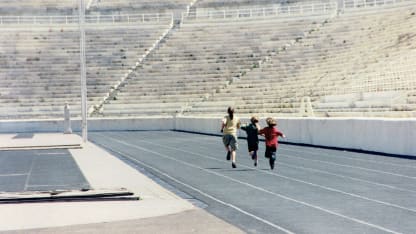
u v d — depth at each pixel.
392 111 34.34
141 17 75.88
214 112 56.34
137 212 12.07
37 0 78.69
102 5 77.44
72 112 60.91
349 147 28.91
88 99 62.44
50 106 61.31
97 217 11.50
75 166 22.05
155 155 27.39
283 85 56.16
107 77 65.31
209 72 64.31
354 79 46.53
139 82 64.19
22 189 15.88
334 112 40.50
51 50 69.12
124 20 75.38
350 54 55.31
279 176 18.52
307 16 68.19
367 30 59.03
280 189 15.63
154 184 16.50
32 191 14.82
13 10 76.81
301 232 10.23
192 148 31.92
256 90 57.47
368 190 15.27
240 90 58.34
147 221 11.09
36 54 68.31
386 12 60.69
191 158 25.58
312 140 32.34
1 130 56.16
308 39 63.41
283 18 69.38
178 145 34.53
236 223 11.06
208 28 71.38
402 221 11.13
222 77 63.16
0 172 20.55
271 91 55.31
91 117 59.59
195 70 64.88
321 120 31.39
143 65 66.62
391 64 44.66
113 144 35.91
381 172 19.25
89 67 66.62
